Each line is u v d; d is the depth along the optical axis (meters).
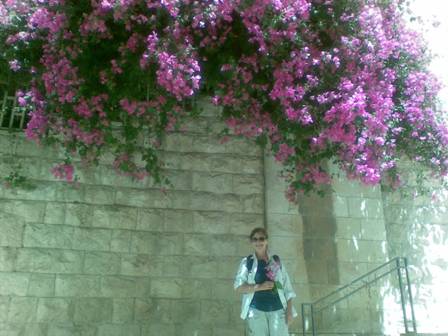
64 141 6.45
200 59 6.11
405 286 7.82
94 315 6.84
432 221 8.47
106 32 5.88
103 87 6.06
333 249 7.55
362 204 7.88
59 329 6.70
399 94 7.02
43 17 5.59
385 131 5.88
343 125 5.78
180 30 5.59
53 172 6.26
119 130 7.26
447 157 7.09
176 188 7.57
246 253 7.49
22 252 6.87
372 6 6.50
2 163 7.15
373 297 7.45
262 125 6.24
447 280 8.16
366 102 6.00
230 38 6.14
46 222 7.05
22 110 7.17
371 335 7.20
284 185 7.74
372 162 6.00
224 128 7.51
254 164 7.94
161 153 7.66
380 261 7.66
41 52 6.13
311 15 6.13
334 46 6.14
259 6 5.59
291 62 5.87
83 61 5.99
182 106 6.48
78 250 7.05
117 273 7.07
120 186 7.41
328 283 7.37
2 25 5.81
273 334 5.09
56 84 5.80
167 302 7.09
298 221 7.60
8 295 6.67
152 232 7.32
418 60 7.33
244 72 6.02
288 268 7.32
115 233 7.21
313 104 5.93
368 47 6.07
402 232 8.30
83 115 6.00
